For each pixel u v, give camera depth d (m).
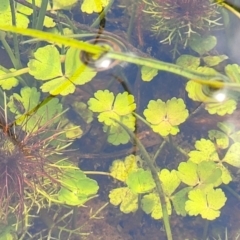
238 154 0.43
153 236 0.43
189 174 0.43
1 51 0.46
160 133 0.43
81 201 0.42
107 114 0.44
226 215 0.43
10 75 0.44
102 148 0.44
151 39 0.46
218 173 0.43
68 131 0.44
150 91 0.45
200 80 0.43
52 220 0.43
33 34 0.40
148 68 0.45
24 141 0.43
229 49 0.46
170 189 0.43
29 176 0.42
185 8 0.46
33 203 0.42
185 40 0.46
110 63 0.45
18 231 0.42
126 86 0.45
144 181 0.43
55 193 0.43
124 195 0.43
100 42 0.46
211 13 0.46
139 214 0.43
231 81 0.44
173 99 0.44
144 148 0.43
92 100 0.44
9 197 0.42
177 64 0.45
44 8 0.45
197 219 0.43
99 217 0.43
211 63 0.45
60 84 0.44
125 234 0.43
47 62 0.44
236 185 0.44
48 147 0.43
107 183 0.43
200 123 0.45
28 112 0.43
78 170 0.43
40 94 0.44
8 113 0.44
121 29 0.46
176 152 0.44
